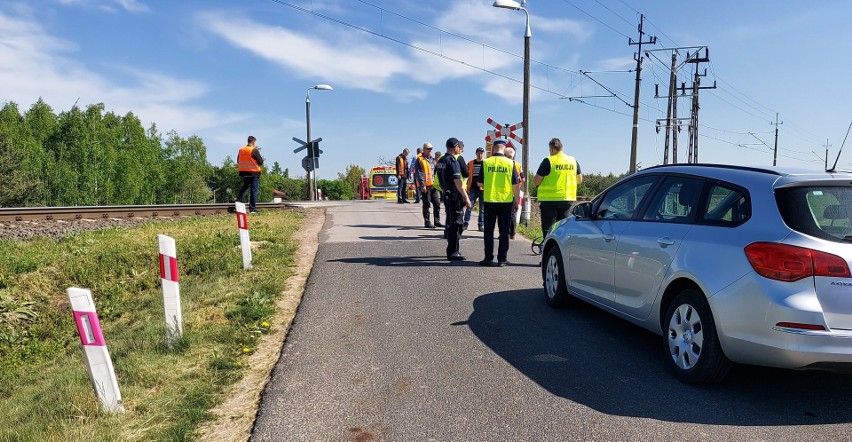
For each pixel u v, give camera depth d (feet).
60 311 30.42
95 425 13.07
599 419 12.98
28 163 235.20
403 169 81.20
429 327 19.89
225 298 23.86
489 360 16.74
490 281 27.02
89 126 260.62
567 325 20.13
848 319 12.35
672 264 15.38
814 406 13.55
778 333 12.56
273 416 13.29
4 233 43.29
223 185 341.21
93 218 52.75
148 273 33.81
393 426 12.78
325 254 34.14
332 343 18.28
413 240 39.96
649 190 17.90
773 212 13.30
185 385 15.21
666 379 15.28
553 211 30.91
